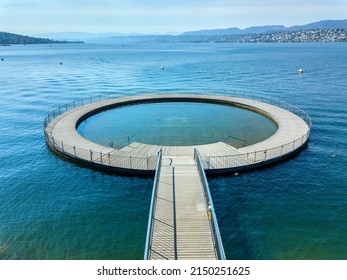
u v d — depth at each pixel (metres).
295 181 21.91
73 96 58.22
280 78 77.56
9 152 28.72
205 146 26.56
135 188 21.17
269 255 14.80
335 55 154.38
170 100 47.50
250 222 17.39
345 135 32.28
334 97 52.34
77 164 24.78
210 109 43.00
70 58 162.00
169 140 30.38
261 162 23.27
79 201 19.73
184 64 120.69
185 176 20.50
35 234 16.55
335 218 17.66
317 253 14.91
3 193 20.95
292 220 17.52
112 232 16.64
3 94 60.38
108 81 77.19
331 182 21.81
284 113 37.06
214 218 13.81
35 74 92.56
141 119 38.00
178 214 16.05
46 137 29.61
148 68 106.88
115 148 28.22
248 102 43.41
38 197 20.33
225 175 22.44
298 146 26.25
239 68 103.19
